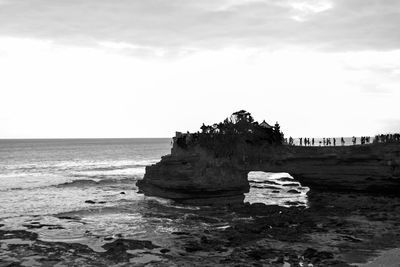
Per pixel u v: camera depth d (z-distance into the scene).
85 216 58.69
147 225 53.12
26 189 85.25
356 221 52.09
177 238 46.66
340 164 70.44
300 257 38.22
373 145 68.94
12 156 188.38
